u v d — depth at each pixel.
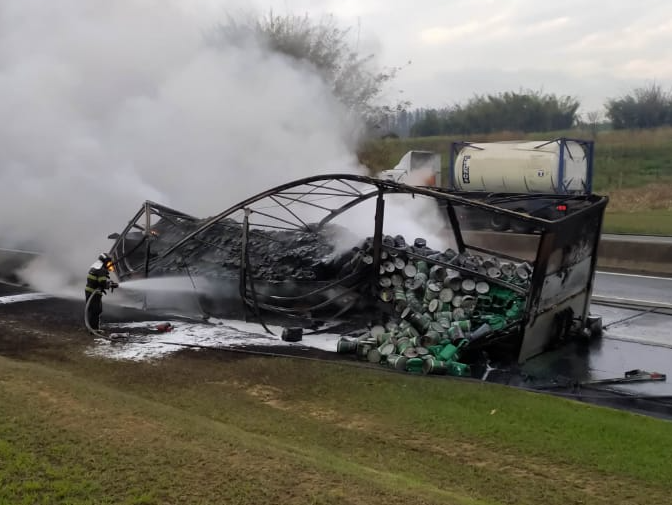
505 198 10.26
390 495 4.27
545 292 8.29
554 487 4.92
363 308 9.51
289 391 6.98
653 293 12.93
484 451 5.54
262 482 4.32
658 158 36.72
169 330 9.48
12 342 8.72
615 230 20.73
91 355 8.20
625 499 4.75
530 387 7.38
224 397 6.80
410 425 6.07
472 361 8.32
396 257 9.09
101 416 5.35
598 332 9.70
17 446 4.65
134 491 4.13
